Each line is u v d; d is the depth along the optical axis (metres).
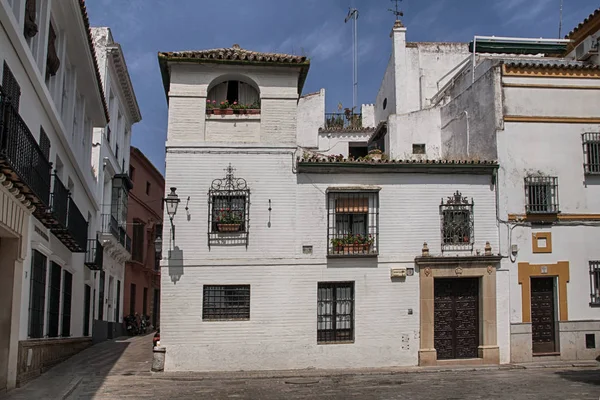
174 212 16.72
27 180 11.91
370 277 17.05
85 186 21.42
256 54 17.69
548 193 17.91
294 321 16.67
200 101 17.52
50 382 13.73
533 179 17.92
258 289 16.72
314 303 16.80
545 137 18.19
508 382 13.93
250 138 17.48
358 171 17.34
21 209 13.03
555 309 17.59
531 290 17.66
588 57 21.14
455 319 17.34
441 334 17.22
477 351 17.27
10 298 12.80
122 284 31.75
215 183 17.03
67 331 18.81
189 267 16.62
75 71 19.38
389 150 22.61
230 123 17.53
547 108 18.36
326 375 15.54
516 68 18.45
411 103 26.23
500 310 17.28
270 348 16.52
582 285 17.64
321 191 17.25
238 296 16.72
